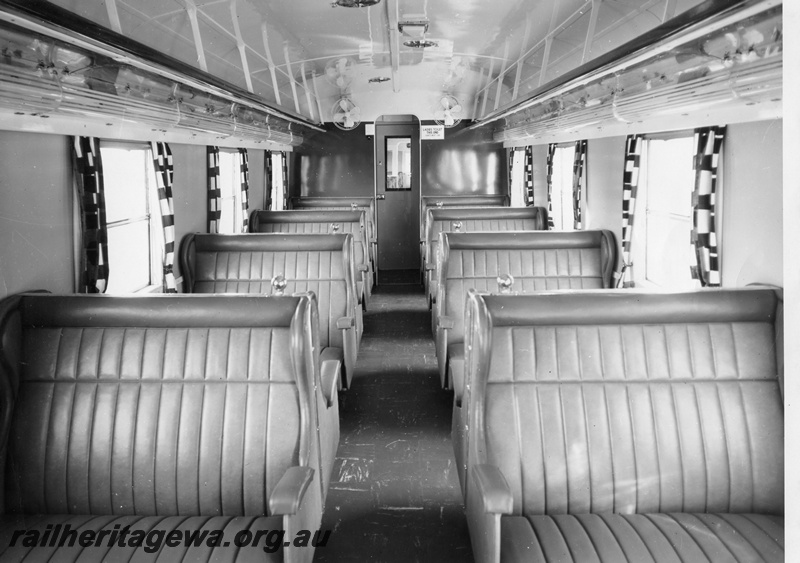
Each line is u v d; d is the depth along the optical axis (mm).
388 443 4594
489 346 2734
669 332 2807
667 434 2703
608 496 2678
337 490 3893
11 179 3139
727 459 2680
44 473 2779
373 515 3604
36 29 2305
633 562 2281
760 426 2699
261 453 2781
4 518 2734
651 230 5234
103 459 2783
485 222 7938
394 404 5387
